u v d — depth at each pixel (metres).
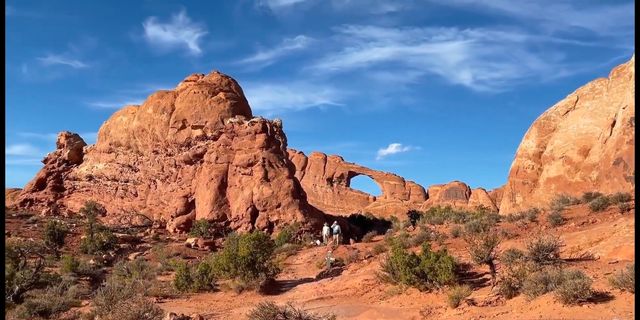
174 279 22.14
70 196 63.34
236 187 50.41
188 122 59.25
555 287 12.13
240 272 21.58
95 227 41.78
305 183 100.25
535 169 41.00
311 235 45.88
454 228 25.89
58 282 23.34
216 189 50.50
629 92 33.53
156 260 34.12
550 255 15.68
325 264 26.36
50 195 63.03
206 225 46.94
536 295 12.34
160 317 14.54
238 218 48.59
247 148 51.91
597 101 38.72
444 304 14.08
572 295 11.29
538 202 38.81
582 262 15.70
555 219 23.69
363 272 21.09
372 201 96.00
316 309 15.84
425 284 16.00
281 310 13.38
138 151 62.56
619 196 25.52
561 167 38.06
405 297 15.91
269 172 50.25
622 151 31.84
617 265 14.53
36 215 54.97
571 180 36.94
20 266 23.70
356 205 95.19
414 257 16.83
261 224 47.72
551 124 41.66
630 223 18.53
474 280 16.16
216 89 61.88
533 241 17.30
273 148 52.38
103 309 15.59
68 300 18.61
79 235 43.06
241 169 50.81
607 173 32.97
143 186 58.56
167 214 52.97
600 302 11.09
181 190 53.75
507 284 13.41
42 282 23.06
